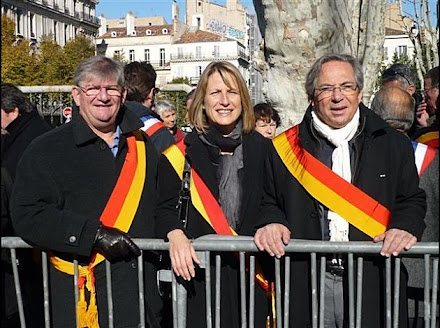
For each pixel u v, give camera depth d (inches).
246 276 121.8
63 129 127.4
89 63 126.8
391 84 182.5
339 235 117.7
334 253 113.5
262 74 186.4
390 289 112.0
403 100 150.0
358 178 118.2
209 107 129.9
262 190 128.4
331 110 118.1
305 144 121.8
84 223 119.0
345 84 117.6
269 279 123.0
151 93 199.6
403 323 116.6
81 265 123.0
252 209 128.0
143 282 121.6
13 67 1339.8
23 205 121.4
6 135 150.3
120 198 126.2
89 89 125.1
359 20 242.8
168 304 131.4
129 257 123.2
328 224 119.3
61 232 118.3
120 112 132.0
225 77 130.3
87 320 122.1
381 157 118.6
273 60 176.7
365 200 116.8
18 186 123.0
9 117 152.3
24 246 121.9
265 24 175.8
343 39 175.3
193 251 115.7
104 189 126.2
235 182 128.5
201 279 122.6
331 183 118.0
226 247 115.3
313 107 123.3
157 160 136.3
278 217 120.6
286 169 122.3
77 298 122.2
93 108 125.3
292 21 169.5
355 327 114.1
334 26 171.0
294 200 121.0
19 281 125.7
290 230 119.6
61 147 125.3
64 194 124.4
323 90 118.3
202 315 122.3
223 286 122.4
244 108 132.6
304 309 117.6
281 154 123.7
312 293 113.7
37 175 122.6
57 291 124.6
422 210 117.3
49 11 2405.3
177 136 258.5
